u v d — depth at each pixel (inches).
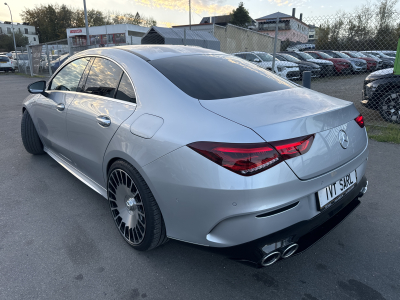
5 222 100.1
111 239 90.7
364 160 79.3
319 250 84.6
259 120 60.4
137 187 74.1
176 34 606.9
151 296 69.0
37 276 75.2
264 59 495.2
